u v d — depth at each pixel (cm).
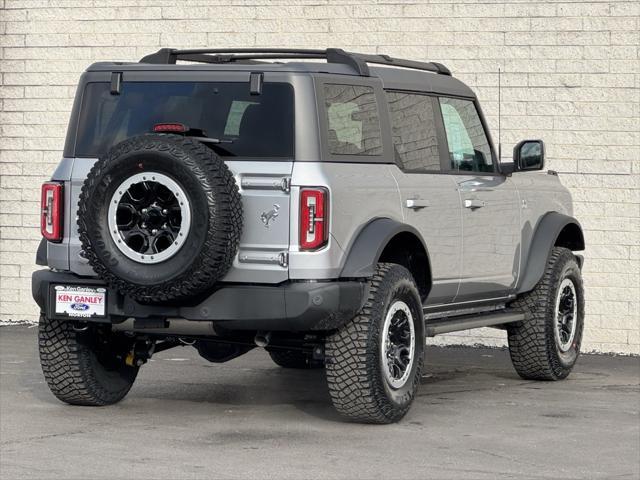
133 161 820
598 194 1340
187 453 775
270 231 840
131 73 894
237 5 1439
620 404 990
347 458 764
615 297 1336
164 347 966
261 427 869
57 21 1488
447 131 1016
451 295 1003
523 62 1358
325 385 1078
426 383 1108
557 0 1348
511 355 1124
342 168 863
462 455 778
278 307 834
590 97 1342
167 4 1459
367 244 862
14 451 775
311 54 926
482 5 1370
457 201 993
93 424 873
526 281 1106
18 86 1495
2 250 1491
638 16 1330
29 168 1488
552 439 834
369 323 862
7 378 1088
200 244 813
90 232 833
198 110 870
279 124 851
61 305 880
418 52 1389
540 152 1071
